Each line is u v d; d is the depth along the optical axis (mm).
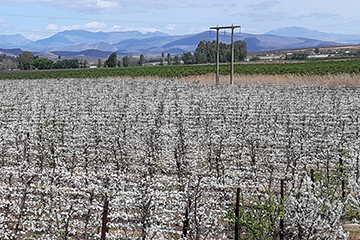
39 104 29266
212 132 17484
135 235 8289
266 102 27453
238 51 132500
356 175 9359
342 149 13703
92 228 8648
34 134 17422
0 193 9367
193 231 8094
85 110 26328
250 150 14555
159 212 8477
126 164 12766
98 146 15453
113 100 31406
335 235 7285
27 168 11391
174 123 21484
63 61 134625
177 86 41844
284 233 7543
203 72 56875
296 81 41062
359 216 8797
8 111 26312
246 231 7930
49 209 8586
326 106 25281
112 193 9375
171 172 12195
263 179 11086
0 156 14383
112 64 138125
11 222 8883
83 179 10609
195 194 8320
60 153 14289
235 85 40312
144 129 19000
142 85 44375
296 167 12273
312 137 16297
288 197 7992
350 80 38500
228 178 11094
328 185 8977
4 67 131875
